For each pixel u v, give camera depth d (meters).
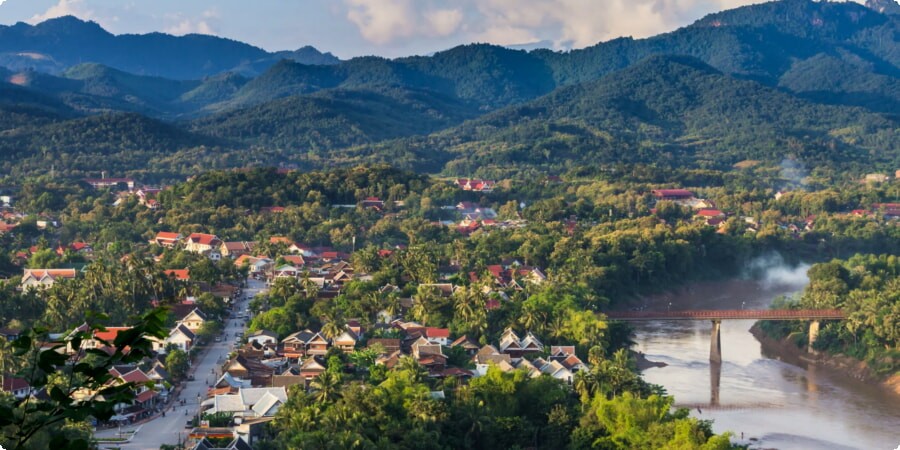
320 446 181.75
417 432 195.62
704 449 191.50
